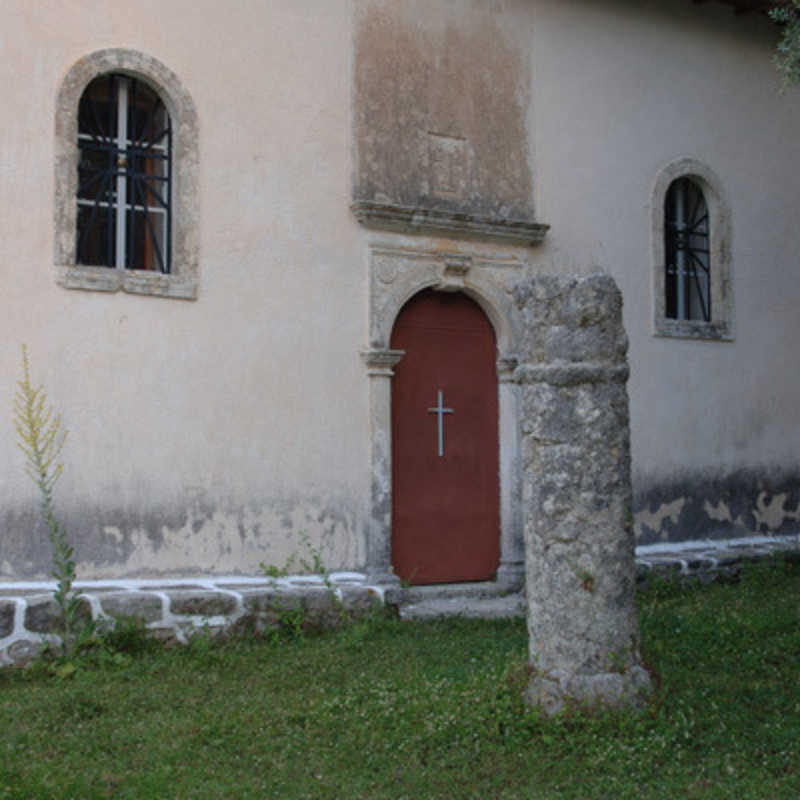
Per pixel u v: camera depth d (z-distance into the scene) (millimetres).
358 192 8047
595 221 9391
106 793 3908
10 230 6648
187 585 6887
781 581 8969
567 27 9375
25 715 4832
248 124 7598
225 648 6250
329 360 7844
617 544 4723
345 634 6527
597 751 4305
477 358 8711
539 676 4723
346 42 8094
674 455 9797
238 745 4480
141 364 7074
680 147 10062
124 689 5328
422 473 8367
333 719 4770
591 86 9477
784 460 10602
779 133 10852
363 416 7969
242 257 7512
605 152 9516
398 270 8188
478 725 4566
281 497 7555
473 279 8555
